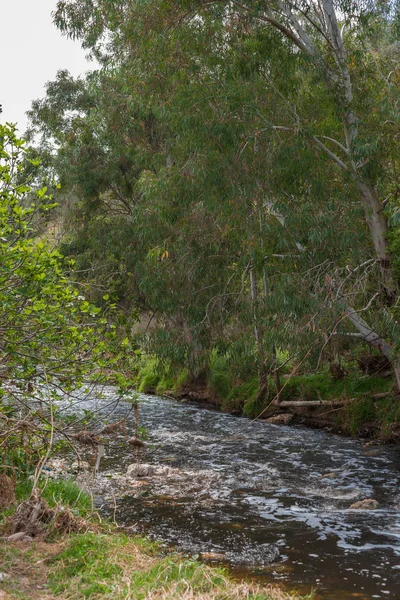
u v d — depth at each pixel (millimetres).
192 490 11062
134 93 17234
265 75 16062
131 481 11398
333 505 10289
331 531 8875
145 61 16047
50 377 9047
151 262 18828
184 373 25547
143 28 15586
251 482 11758
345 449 15289
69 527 7281
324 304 13984
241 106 15000
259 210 15477
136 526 8891
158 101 16594
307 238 15352
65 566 6207
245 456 14328
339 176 16203
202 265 17719
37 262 7852
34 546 6699
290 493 11055
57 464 11344
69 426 9227
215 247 17328
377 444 15891
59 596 5527
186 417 20281
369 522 9328
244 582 6434
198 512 9703
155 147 24953
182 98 15023
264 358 18016
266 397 20062
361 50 15836
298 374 19422
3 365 8602
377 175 14875
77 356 9070
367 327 15453
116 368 9469
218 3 15078
